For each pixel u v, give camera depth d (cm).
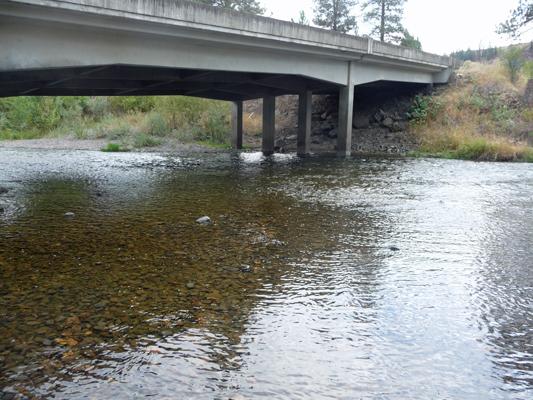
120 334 386
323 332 394
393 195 1132
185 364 338
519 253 645
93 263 579
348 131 2225
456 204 1019
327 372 329
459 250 657
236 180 1384
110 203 991
